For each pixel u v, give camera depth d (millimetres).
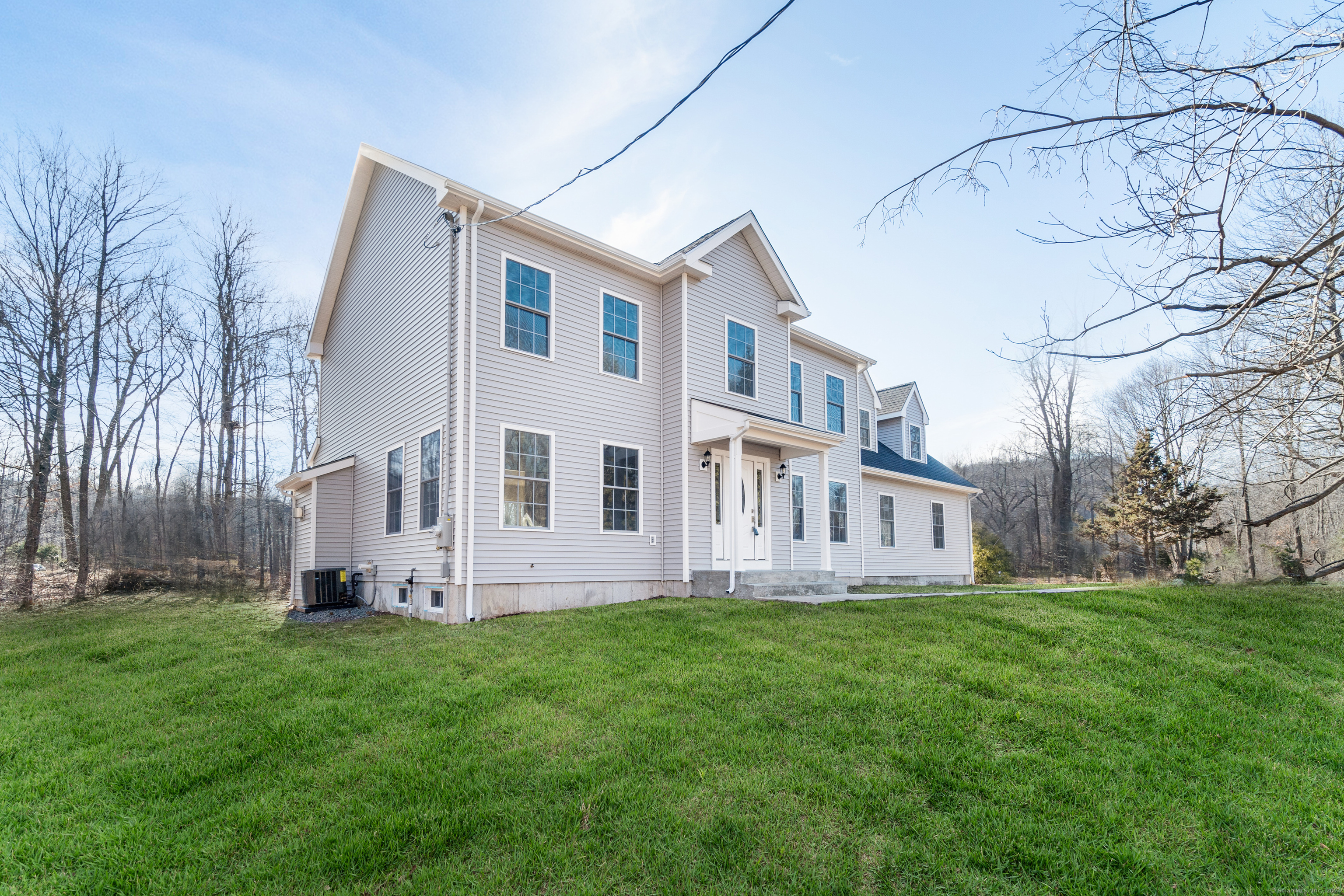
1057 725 4820
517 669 6336
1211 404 4836
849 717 4930
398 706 5391
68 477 18969
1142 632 7320
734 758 4277
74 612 13758
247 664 7191
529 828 3465
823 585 12109
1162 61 3510
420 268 11500
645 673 6055
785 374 14672
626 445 11883
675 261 12305
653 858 3219
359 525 13422
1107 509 26672
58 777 4293
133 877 3156
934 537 21281
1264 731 4883
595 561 11125
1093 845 3361
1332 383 4477
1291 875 3188
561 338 11195
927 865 3182
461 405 9805
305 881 3082
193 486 28219
